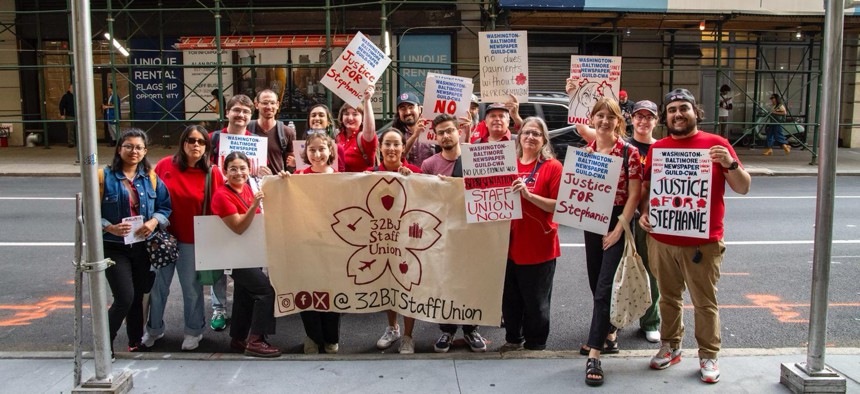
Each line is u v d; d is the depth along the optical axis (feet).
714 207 14.71
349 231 16.44
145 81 63.26
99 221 13.89
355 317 20.86
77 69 13.29
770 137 62.03
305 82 57.77
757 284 23.91
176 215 17.29
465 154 15.57
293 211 16.28
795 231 32.12
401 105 21.77
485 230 15.94
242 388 14.57
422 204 16.20
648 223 15.25
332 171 17.47
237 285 16.88
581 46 62.34
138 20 62.49
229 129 19.38
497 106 18.22
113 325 16.08
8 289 23.31
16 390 14.48
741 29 60.39
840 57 13.42
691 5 49.93
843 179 49.75
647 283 15.02
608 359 16.24
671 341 15.70
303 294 16.52
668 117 14.82
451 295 16.17
